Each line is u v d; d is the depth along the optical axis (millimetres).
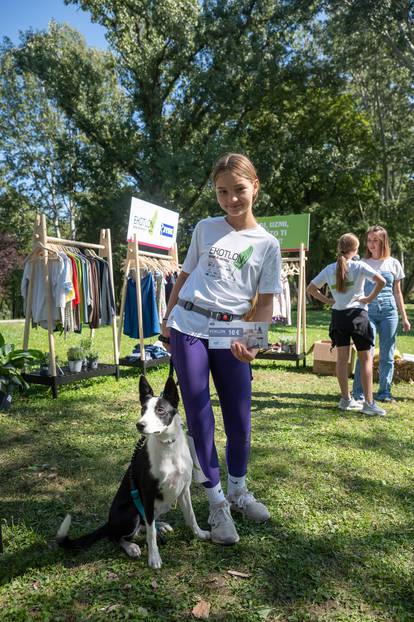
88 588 2275
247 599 2205
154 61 23234
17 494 3273
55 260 6000
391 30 19016
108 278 6918
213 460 2656
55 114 30203
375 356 7047
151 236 7898
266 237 2639
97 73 24156
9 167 30578
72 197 26828
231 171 2490
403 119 28578
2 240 23703
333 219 29297
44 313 6086
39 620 2078
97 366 6758
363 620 2084
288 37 23000
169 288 8477
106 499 3203
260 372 7762
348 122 27516
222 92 22344
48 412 5195
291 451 4086
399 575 2396
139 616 2080
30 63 23312
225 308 2574
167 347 2850
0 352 5250
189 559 2512
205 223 2725
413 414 5332
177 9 21516
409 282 35906
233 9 21859
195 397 2559
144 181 23703
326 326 15289
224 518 2639
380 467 3781
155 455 2367
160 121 23828
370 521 2941
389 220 28188
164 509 2574
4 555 2539
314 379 7258
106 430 4609
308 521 2914
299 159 25281
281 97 24922
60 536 2400
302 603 2186
